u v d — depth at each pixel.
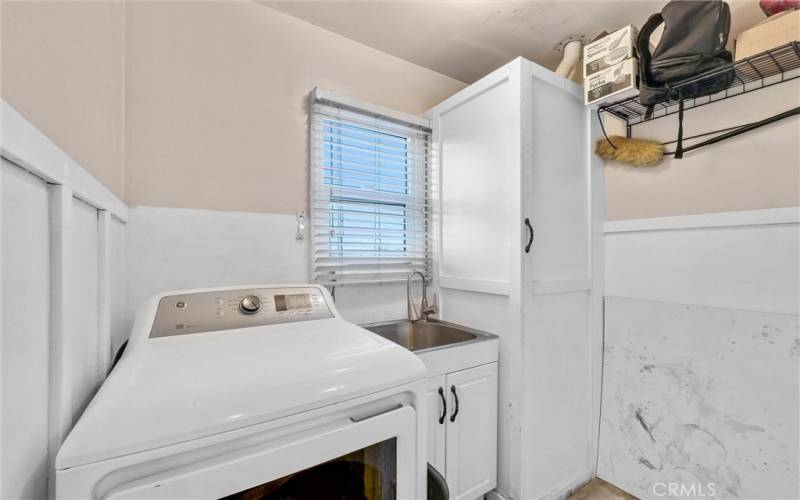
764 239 1.46
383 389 0.81
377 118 2.01
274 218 1.73
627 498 1.75
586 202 1.91
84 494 0.51
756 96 1.49
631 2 1.67
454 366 1.56
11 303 0.45
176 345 0.93
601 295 1.96
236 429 0.62
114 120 1.23
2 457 0.43
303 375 0.75
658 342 1.75
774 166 1.45
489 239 1.78
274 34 1.74
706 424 1.56
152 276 1.44
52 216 0.59
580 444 1.84
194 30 1.55
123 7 1.36
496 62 2.20
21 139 0.45
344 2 1.69
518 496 1.59
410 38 1.97
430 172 2.19
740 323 1.51
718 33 1.37
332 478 0.75
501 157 1.71
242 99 1.66
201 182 1.55
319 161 1.83
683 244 1.70
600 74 1.67
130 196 1.40
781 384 1.38
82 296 0.76
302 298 1.29
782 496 1.35
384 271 2.03
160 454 0.56
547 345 1.70
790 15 1.28
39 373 0.54
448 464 1.53
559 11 1.75
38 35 0.62
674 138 1.75
